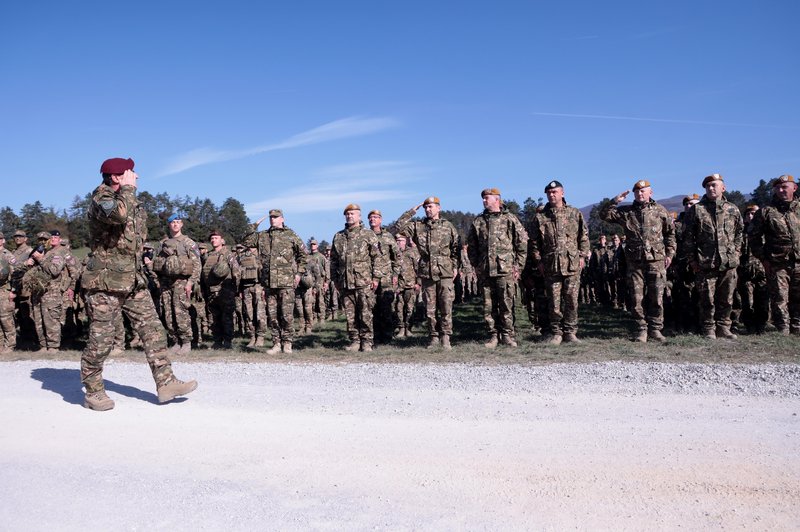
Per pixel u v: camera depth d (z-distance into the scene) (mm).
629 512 3117
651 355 7590
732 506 3148
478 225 9367
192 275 10172
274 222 9742
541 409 5059
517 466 3773
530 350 8539
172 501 3395
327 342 11633
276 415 5102
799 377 5699
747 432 4266
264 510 3250
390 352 9188
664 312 11273
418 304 15344
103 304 5383
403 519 3104
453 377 6445
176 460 4039
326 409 5262
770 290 9352
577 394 5531
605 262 17031
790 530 2891
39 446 4402
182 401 5723
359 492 3455
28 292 11812
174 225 10094
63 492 3555
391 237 11000
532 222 9438
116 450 4277
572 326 9195
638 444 4102
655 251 8883
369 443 4293
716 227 8766
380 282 10609
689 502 3211
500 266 9078
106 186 5387
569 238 9109
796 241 9016
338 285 9930
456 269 9664
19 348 11742
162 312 10297
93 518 3201
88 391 5422
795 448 3918
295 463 3932
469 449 4113
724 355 7426
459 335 11414
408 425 4707
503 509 3191
